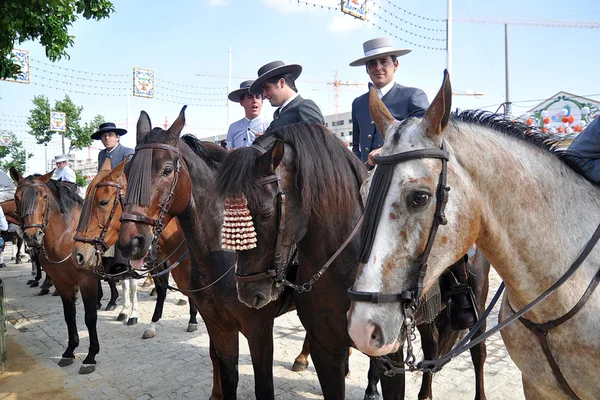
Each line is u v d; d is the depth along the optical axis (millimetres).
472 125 1885
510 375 4191
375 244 1540
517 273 1798
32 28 5570
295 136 2477
